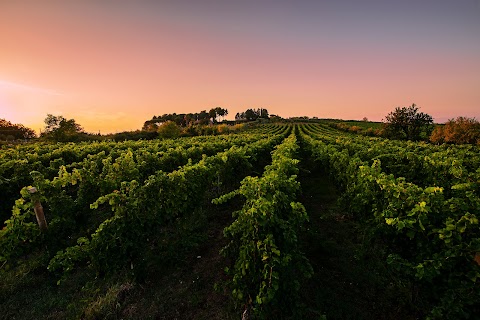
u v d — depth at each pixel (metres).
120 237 5.27
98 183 7.52
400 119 47.41
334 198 12.01
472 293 3.47
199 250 7.02
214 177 9.63
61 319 4.79
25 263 6.23
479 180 6.48
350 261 6.41
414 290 4.84
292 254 4.66
